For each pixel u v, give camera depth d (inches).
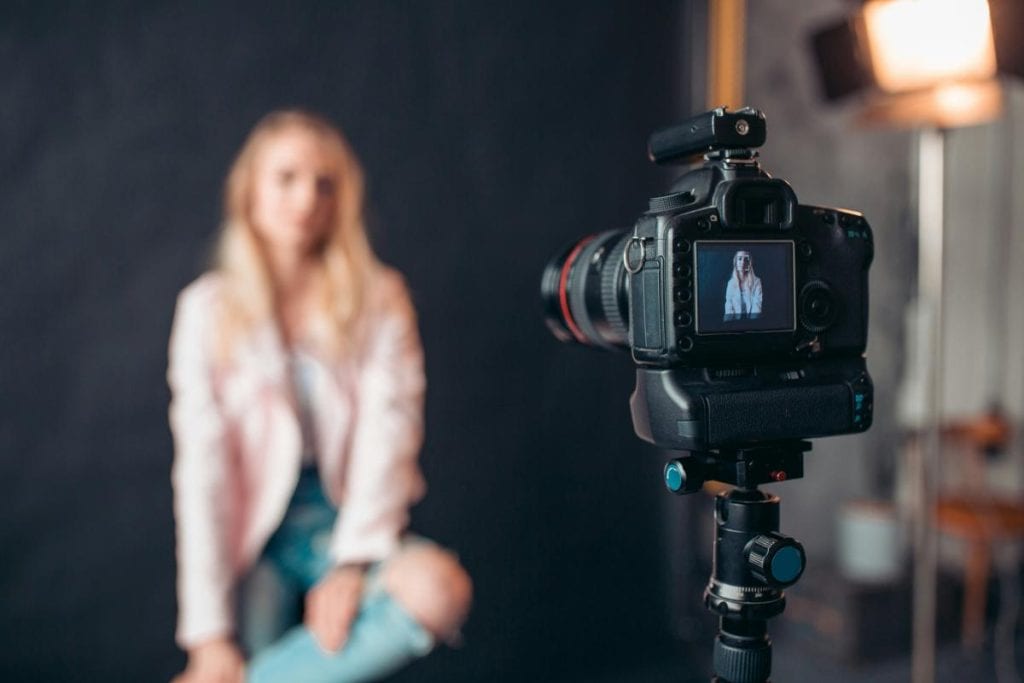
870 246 43.7
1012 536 107.3
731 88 100.9
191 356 79.5
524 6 91.3
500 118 90.5
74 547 76.5
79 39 75.1
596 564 96.7
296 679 83.2
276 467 82.4
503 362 91.7
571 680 95.3
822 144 112.3
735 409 39.5
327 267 83.9
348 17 83.9
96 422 76.8
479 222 90.0
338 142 83.7
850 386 42.5
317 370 83.7
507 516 92.2
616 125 95.9
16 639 75.1
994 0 70.4
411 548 87.7
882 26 76.7
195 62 78.7
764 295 40.4
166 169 78.1
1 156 73.3
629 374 98.3
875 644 104.3
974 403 126.1
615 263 43.6
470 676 90.7
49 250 74.9
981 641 111.4
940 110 78.9
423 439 88.2
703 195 40.6
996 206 124.3
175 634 79.5
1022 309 123.3
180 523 79.5
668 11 97.9
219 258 80.1
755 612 40.8
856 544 108.3
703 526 103.2
